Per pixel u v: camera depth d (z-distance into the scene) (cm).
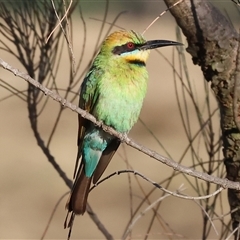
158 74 3953
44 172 2417
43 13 934
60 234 1912
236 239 841
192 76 2861
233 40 838
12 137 2847
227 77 837
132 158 2433
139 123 3044
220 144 889
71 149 2639
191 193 1855
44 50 940
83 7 3416
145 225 1872
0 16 922
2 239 1855
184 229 1872
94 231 1906
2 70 2902
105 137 1013
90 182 1016
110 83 995
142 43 1021
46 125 2988
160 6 2355
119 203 2092
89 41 3397
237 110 830
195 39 848
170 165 739
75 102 2067
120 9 3575
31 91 948
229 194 865
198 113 880
